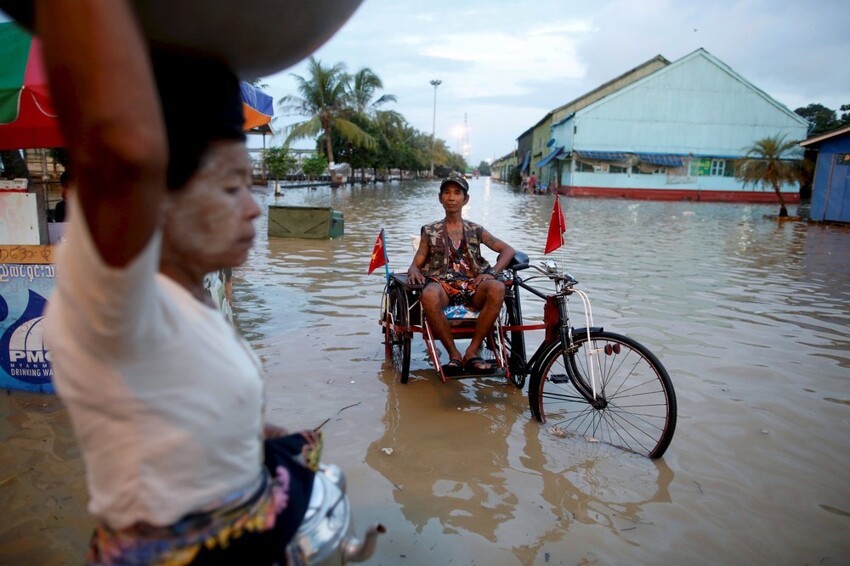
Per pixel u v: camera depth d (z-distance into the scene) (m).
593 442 3.57
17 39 3.76
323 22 1.09
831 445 3.57
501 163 90.12
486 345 4.38
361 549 1.35
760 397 4.23
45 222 3.98
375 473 3.17
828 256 11.26
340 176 36.38
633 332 5.70
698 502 2.97
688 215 21.55
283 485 1.21
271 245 10.86
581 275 8.62
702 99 33.66
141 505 0.97
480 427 3.75
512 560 2.52
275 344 5.16
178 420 0.95
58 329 0.89
